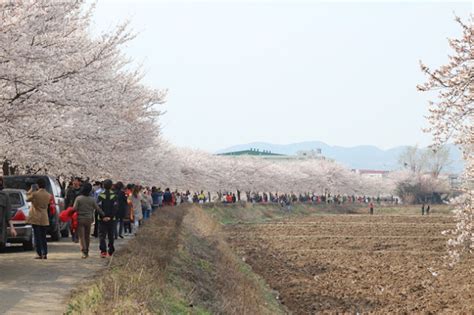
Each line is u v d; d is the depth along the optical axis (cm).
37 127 4812
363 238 9619
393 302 4491
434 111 3491
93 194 6203
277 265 6350
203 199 16662
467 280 5188
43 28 4319
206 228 7394
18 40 4106
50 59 4325
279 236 9925
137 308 2223
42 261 4091
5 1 4088
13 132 4694
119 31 5400
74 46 4756
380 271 5994
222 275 4344
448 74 3381
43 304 2659
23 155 5047
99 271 3506
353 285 5194
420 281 5341
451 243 3938
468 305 4159
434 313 4056
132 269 2961
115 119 6053
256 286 4644
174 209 7688
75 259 4209
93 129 5309
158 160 12900
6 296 2844
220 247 6038
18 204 4588
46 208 4209
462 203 3931
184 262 4034
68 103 4594
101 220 4319
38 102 4419
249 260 6631
